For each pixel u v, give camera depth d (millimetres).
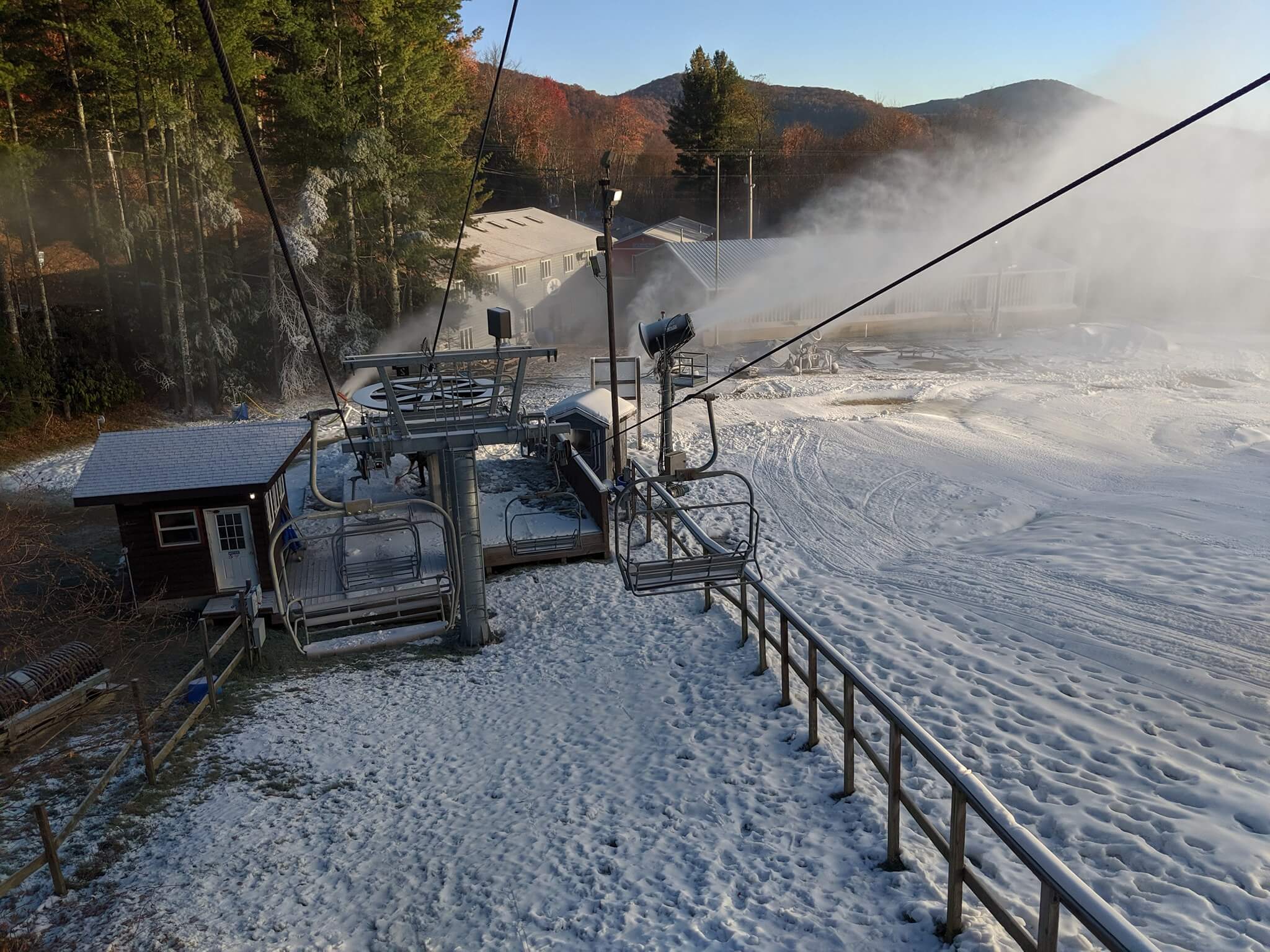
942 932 7188
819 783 10312
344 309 41281
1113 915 4898
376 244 40344
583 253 57625
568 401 22453
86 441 32281
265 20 34031
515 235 55344
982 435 29250
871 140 92375
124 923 8906
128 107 32344
